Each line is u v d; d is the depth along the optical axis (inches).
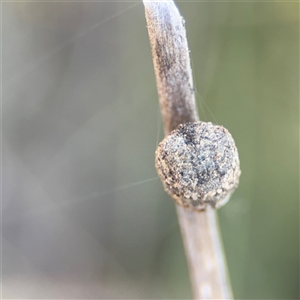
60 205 5.8
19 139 5.6
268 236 5.1
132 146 5.4
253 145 5.1
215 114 5.0
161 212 5.4
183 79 3.4
